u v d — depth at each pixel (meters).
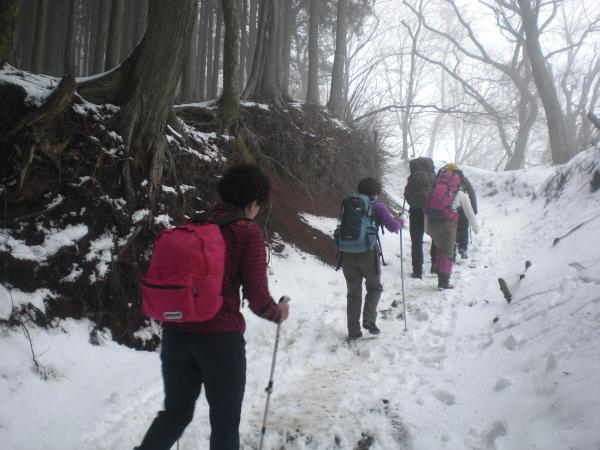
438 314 5.33
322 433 3.20
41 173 4.45
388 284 6.82
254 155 8.21
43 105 4.41
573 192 8.88
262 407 3.58
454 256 7.55
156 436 2.40
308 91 14.05
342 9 13.36
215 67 16.69
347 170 10.91
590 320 3.44
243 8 16.83
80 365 3.79
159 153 5.25
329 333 5.00
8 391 3.22
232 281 2.48
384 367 4.19
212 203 6.15
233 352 2.41
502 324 4.36
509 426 2.87
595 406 2.59
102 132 4.86
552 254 5.58
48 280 4.09
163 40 5.08
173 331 2.43
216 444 2.40
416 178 6.91
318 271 6.93
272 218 7.34
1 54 4.95
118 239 4.66
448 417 3.18
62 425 3.13
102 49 12.66
